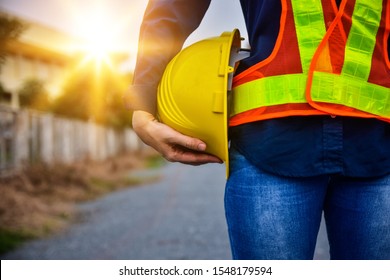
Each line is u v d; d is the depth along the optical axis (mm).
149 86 1943
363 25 1840
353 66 1803
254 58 1870
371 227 1809
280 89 1803
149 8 2018
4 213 8008
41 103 27281
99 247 6520
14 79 38156
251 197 1803
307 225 1809
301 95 1785
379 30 1867
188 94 1902
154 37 1961
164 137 1903
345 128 1794
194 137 1916
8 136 12773
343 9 1807
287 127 1792
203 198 10727
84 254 6148
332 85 1778
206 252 5898
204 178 15742
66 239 7160
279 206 1775
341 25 1807
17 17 9055
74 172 13359
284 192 1783
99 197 12203
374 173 1801
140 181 16047
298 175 1773
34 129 15359
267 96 1811
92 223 8469
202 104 1881
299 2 1812
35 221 8016
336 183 1874
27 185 10781
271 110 1797
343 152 1786
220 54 1913
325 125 1789
